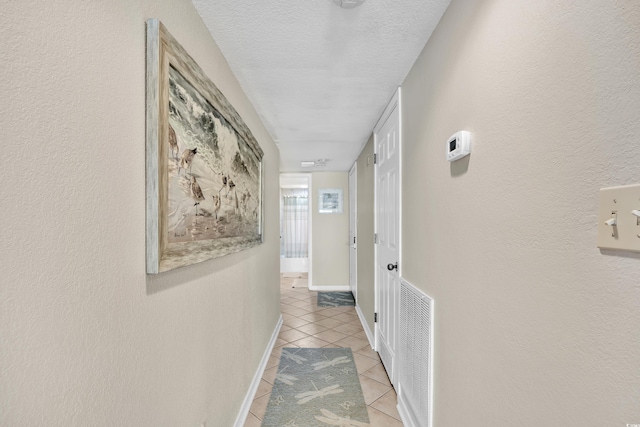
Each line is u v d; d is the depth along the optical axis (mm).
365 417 1877
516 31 805
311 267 5359
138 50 815
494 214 914
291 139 3184
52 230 561
